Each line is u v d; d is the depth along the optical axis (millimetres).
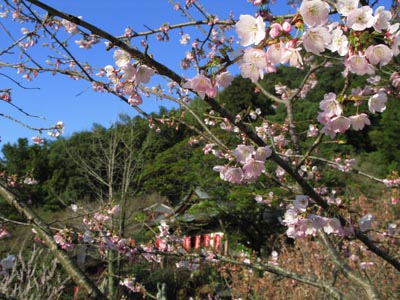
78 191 16859
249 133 1954
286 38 1485
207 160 15898
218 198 15320
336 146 18750
